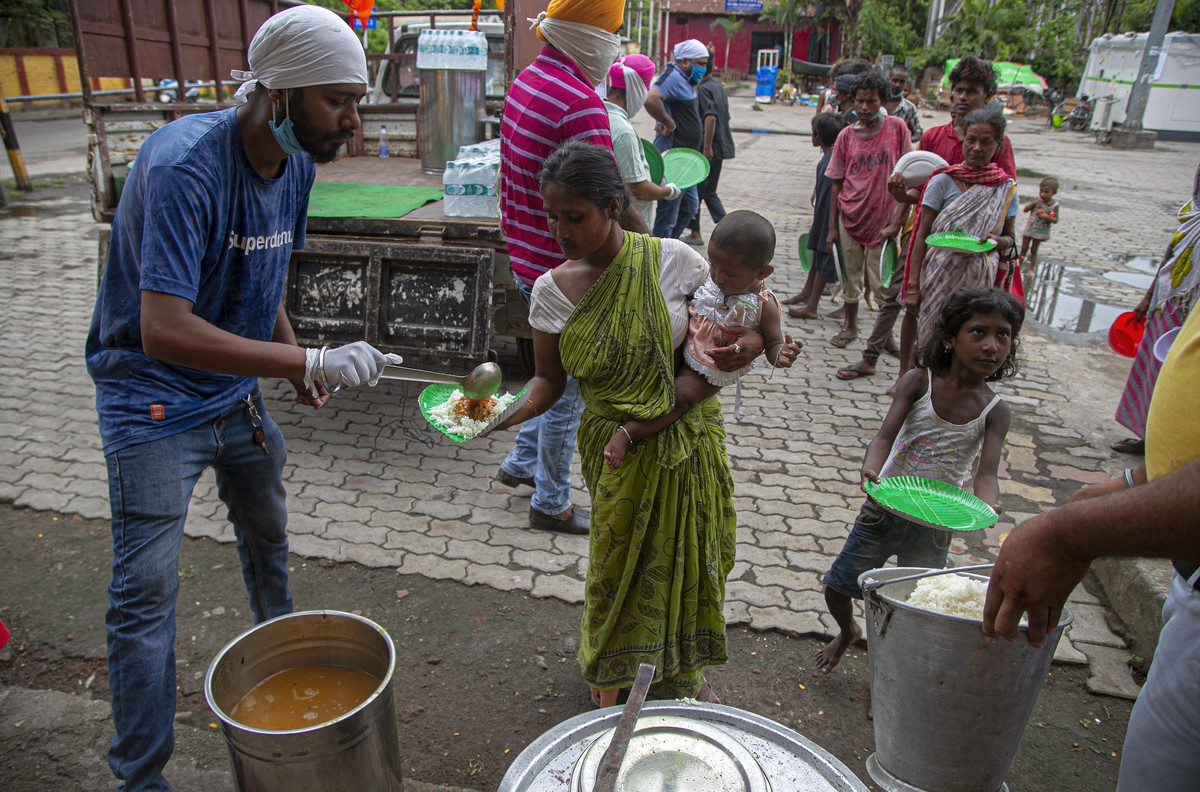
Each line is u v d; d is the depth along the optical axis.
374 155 6.93
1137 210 12.45
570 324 2.24
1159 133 23.50
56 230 9.04
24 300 6.57
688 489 2.31
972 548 3.72
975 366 2.53
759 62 37.50
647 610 2.37
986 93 5.24
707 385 2.28
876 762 2.37
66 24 21.31
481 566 3.45
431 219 4.28
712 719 1.35
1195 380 1.52
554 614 3.19
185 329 1.91
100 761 2.48
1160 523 1.22
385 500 3.92
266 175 2.16
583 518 3.73
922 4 35.47
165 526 2.12
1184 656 1.53
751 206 11.28
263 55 1.91
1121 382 5.66
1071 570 1.34
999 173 4.32
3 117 10.96
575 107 2.98
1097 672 2.95
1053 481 4.30
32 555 3.44
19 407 4.73
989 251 4.21
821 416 5.00
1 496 3.83
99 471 4.09
